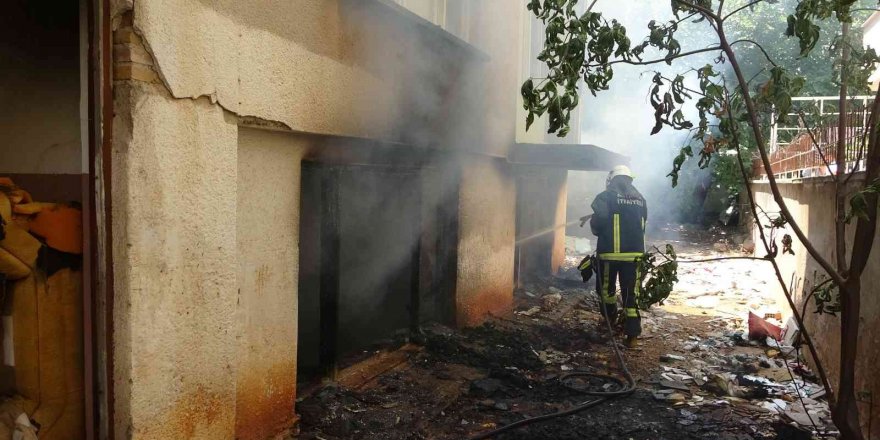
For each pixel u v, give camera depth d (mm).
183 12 2898
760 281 11141
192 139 3010
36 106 3645
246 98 3348
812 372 5785
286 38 3672
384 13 4715
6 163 3693
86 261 2777
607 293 6918
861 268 2945
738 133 3062
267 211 3740
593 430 4438
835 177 3283
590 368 5922
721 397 5238
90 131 2703
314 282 4594
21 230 2748
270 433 3830
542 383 5328
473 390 4973
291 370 4020
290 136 3920
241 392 3580
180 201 2965
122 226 2719
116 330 2762
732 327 7785
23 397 2791
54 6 3594
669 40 2977
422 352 5707
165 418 2955
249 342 3627
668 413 4844
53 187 3072
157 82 2801
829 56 3490
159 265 2869
